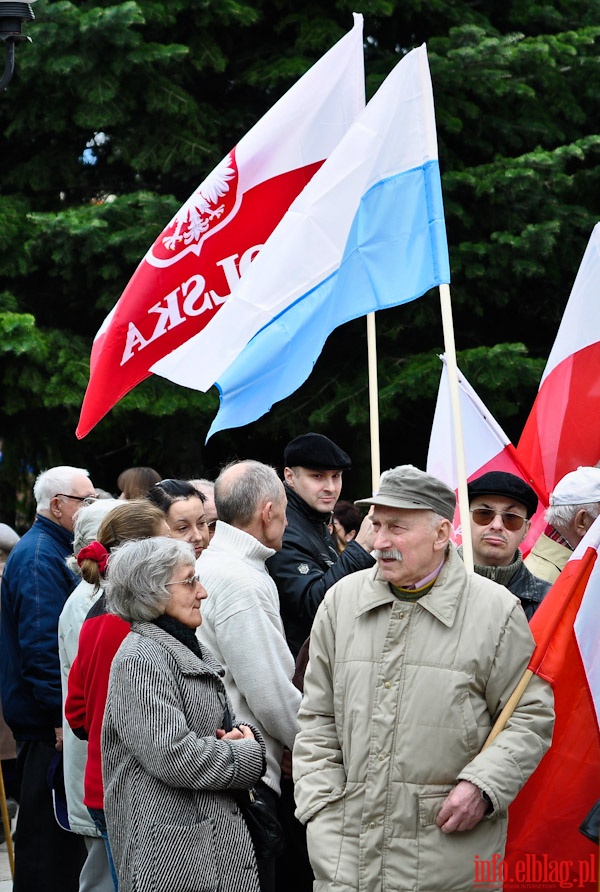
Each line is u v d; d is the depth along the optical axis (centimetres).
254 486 551
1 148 1270
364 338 1248
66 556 679
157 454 1259
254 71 1234
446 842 430
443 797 433
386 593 454
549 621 486
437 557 450
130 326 681
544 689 451
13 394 1168
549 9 1314
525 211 1234
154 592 456
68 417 1218
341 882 438
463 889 429
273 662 528
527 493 581
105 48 1145
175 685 450
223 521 557
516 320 1329
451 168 1252
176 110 1179
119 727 443
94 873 577
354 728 446
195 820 445
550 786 491
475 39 1210
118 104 1168
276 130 691
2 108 1219
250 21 1199
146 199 1144
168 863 438
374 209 606
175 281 686
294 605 591
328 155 696
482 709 440
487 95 1227
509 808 495
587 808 489
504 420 1306
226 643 528
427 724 435
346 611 462
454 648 440
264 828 472
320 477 627
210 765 441
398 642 446
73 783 574
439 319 1255
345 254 607
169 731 438
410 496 443
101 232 1141
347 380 1241
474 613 444
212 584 536
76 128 1227
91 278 1190
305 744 463
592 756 488
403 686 440
